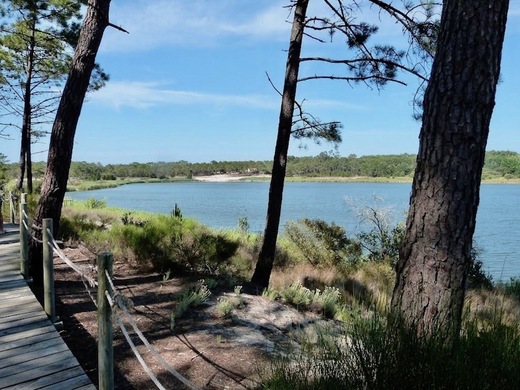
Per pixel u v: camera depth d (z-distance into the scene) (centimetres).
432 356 248
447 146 311
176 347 457
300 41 782
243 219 1725
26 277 616
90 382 331
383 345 271
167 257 732
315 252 1212
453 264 310
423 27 718
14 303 511
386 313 330
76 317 510
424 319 312
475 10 305
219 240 809
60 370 349
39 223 602
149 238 747
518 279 1166
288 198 6128
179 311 538
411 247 325
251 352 462
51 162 598
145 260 745
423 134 326
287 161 784
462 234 310
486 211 4225
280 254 1149
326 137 839
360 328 304
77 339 452
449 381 233
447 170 311
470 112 307
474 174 312
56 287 618
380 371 256
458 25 309
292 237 1269
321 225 1258
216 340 482
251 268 935
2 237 1034
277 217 780
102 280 266
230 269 839
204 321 533
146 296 602
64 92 593
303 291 689
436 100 318
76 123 606
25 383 327
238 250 1023
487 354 250
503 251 1925
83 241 932
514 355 249
